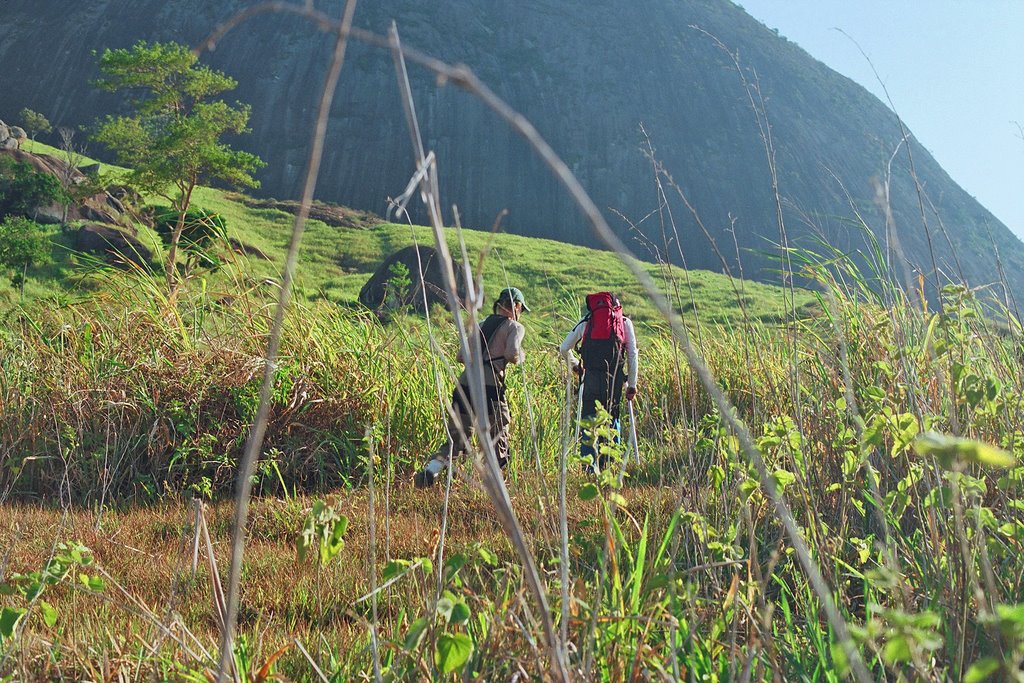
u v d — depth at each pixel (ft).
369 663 9.31
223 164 153.07
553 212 436.76
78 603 12.26
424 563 7.61
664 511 13.44
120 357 24.76
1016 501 8.50
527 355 29.58
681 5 618.03
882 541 10.50
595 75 535.19
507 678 7.75
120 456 22.61
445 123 464.24
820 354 14.83
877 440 8.16
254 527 17.65
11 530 16.78
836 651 4.47
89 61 469.57
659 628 8.71
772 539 11.17
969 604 8.21
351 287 104.83
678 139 493.77
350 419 24.21
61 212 153.89
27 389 23.49
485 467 5.00
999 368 12.06
